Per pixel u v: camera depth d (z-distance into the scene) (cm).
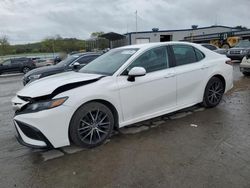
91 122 366
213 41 2717
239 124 445
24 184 288
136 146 371
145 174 296
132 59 414
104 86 373
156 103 437
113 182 283
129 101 401
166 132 421
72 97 344
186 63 485
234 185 268
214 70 526
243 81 910
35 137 337
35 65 2341
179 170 301
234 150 346
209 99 533
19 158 353
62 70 913
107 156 345
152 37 3453
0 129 484
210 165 309
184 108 510
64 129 341
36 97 338
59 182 289
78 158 343
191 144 371
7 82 1442
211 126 440
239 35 2550
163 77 437
